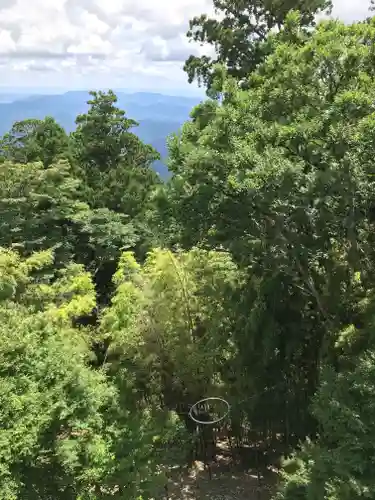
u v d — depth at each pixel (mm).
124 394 9531
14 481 6312
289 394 9969
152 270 11359
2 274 10727
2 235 16875
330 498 5840
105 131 29094
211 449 11547
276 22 21484
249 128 8570
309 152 7812
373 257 8688
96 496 7887
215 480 10633
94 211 21141
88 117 28828
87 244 19938
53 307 11375
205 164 8297
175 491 10289
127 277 12602
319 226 7922
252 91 9648
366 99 7531
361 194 7402
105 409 8414
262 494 9953
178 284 10961
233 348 10461
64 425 7617
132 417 8750
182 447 10062
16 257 12484
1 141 22844
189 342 10883
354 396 6688
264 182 7469
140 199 24344
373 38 9500
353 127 7438
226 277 10711
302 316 9711
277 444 10828
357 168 7203
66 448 7191
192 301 11023
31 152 22156
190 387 11078
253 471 10898
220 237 8648
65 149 23828
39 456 7043
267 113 8938
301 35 10680
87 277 14156
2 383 6738
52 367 7340
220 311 10758
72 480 7406
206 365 10781
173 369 11180
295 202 7645
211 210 8320
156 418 9555
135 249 20219
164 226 9688
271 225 8109
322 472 6438
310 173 7574
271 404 10062
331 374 7266
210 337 10812
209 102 9938
